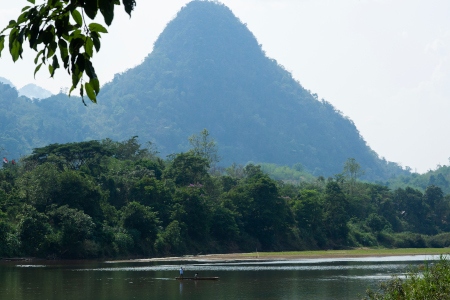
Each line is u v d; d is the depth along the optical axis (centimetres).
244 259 11619
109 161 14812
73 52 895
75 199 11000
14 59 899
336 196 17425
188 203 13238
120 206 12900
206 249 13300
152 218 12031
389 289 3403
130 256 11394
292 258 12131
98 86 918
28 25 885
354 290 6406
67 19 878
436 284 2928
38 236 10162
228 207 14725
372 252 14388
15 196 11000
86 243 10438
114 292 6184
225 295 6025
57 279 7338
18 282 6944
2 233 9762
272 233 15112
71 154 13725
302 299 5741
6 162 16250
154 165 15700
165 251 12206
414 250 15650
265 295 6028
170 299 5719
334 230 17262
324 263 10644
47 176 11038
